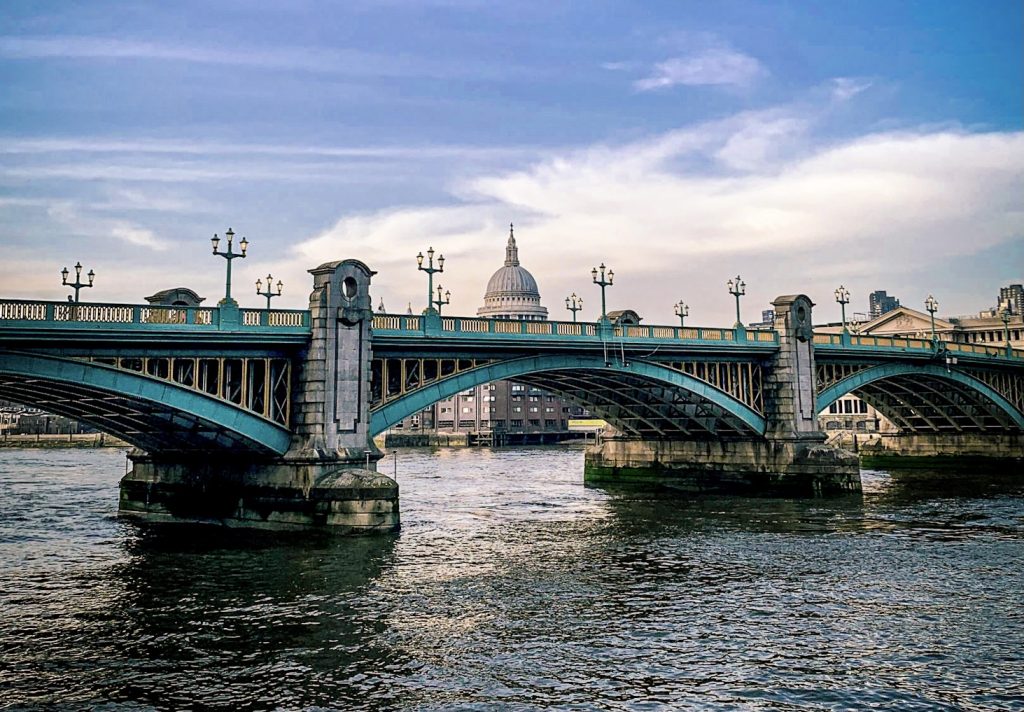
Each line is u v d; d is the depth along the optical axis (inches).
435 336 1979.6
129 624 1116.5
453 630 1092.5
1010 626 1103.6
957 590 1305.4
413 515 2244.1
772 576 1418.6
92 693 870.4
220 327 1684.3
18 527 1994.3
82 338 1514.5
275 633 1076.5
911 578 1392.7
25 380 1537.9
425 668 945.5
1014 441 3750.0
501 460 5354.3
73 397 1726.1
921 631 1084.5
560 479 3575.3
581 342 2228.1
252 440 1770.4
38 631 1085.1
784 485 2706.7
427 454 6368.1
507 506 2470.5
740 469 2829.7
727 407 2632.9
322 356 1793.8
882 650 1008.2
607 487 3100.4
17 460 5536.4
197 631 1083.9
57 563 1524.4
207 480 2026.3
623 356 2325.3
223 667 948.6
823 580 1384.1
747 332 2679.6
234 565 1494.8
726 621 1136.2
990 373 3757.4
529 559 1571.1
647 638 1058.7
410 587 1328.7
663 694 866.1
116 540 1779.0
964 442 3922.2
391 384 2018.9
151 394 1617.9
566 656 987.3
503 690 877.8
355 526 1771.7
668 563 1535.4
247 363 1776.6
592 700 850.8
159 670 939.3
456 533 1887.3
